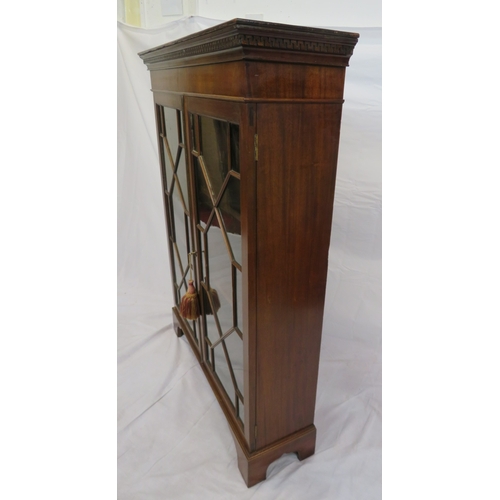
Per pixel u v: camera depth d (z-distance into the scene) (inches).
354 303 72.6
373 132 61.2
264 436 45.4
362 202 65.9
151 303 84.7
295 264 37.9
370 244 68.7
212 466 49.5
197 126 41.5
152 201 82.0
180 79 44.0
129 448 52.0
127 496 45.7
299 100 31.4
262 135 31.0
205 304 54.6
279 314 39.4
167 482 47.4
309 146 33.7
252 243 34.5
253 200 32.9
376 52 56.7
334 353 69.6
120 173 79.4
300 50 29.3
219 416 57.2
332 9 56.2
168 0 63.3
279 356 41.6
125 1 64.9
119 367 66.7
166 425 55.7
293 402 45.5
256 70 28.8
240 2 59.6
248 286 36.1
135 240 85.2
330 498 45.1
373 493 45.6
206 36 31.4
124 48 68.2
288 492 45.9
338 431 54.0
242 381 44.6
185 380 63.9
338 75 32.7
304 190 35.1
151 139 76.4
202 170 43.0
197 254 51.7
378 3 54.2
